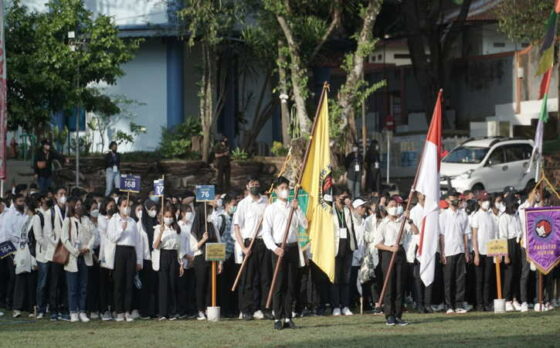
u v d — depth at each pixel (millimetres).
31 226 44719
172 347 32812
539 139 53281
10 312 46844
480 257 47125
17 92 69812
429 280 40719
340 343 33344
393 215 39750
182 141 83312
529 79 111875
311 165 39312
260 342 33812
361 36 78188
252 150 88500
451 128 115375
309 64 83375
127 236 43125
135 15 86688
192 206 45656
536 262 45500
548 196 51781
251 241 41781
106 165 71625
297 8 82000
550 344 33000
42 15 70750
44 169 66688
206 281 43906
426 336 35281
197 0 79875
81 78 70500
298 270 39812
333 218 43250
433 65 108688
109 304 44281
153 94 88875
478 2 116875
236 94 92938
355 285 47469
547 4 85875
